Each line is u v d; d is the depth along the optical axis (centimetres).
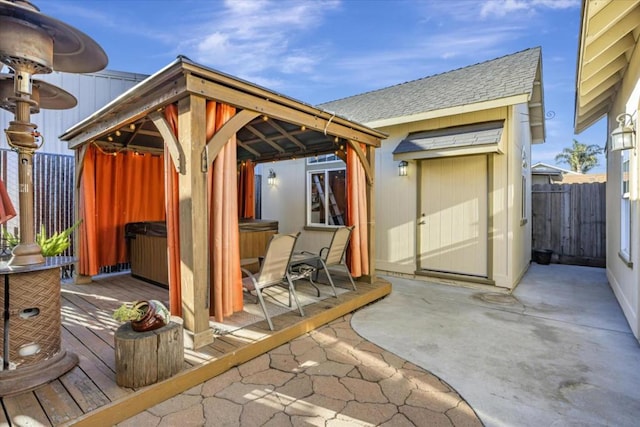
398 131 672
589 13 295
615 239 532
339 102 908
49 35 256
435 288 579
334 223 748
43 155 568
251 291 371
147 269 550
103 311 409
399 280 642
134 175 625
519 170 629
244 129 560
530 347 342
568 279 646
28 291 247
